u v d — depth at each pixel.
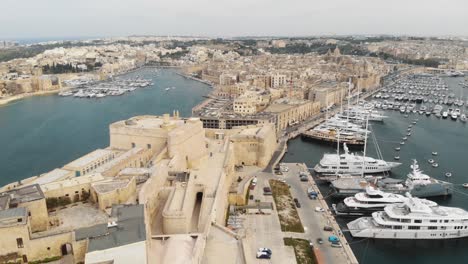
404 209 143.88
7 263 74.25
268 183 184.62
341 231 143.12
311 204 164.38
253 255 123.12
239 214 151.88
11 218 73.25
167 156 153.12
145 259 74.31
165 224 100.69
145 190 101.00
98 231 77.00
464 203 171.38
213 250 98.12
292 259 122.19
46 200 92.56
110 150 163.88
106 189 95.62
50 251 77.19
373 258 130.88
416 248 137.38
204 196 125.25
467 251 135.75
